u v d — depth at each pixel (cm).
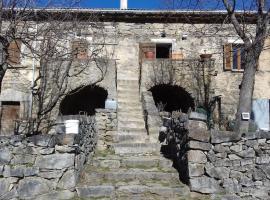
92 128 943
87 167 817
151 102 1239
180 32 1684
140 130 1116
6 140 689
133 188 711
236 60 1659
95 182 746
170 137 923
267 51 1666
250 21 1595
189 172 723
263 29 984
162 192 711
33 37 1004
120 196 702
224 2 1042
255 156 748
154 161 846
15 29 907
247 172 740
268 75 1659
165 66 1494
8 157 683
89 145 879
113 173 770
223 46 1641
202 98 1477
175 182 759
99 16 1652
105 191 701
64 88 1413
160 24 1688
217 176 729
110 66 1451
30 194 673
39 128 1314
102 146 1027
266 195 730
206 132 743
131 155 930
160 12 1638
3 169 676
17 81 1616
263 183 736
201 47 1669
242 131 816
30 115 1580
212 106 1466
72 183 689
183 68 1495
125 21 1681
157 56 1758
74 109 1684
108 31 1661
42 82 1407
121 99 1374
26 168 681
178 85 1484
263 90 1648
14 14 911
